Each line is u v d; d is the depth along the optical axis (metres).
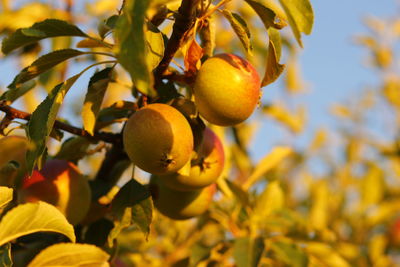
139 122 0.84
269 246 1.10
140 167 0.85
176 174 0.92
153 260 1.24
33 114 0.84
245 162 1.39
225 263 1.14
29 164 0.82
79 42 0.89
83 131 0.92
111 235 0.87
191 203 1.00
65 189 0.92
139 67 0.69
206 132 0.94
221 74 0.85
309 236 1.17
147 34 0.81
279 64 0.86
